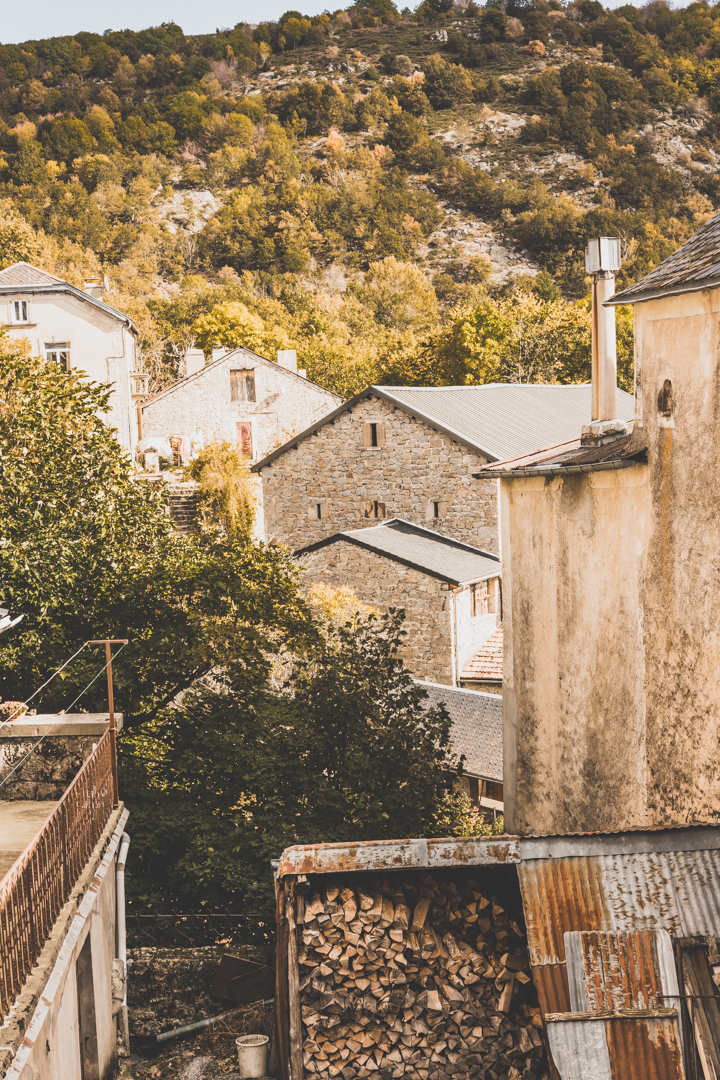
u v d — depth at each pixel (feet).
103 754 27.71
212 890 40.24
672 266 26.86
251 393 154.92
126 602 47.98
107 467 50.90
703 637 24.93
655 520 26.86
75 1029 22.36
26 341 119.14
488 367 196.95
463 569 90.07
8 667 44.14
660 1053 19.67
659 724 27.04
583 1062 19.56
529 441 106.32
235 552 52.06
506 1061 23.15
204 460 128.36
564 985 21.08
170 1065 27.12
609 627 29.48
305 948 23.54
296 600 51.75
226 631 47.37
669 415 26.07
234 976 30.30
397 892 24.16
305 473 108.78
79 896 22.08
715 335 24.03
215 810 43.68
